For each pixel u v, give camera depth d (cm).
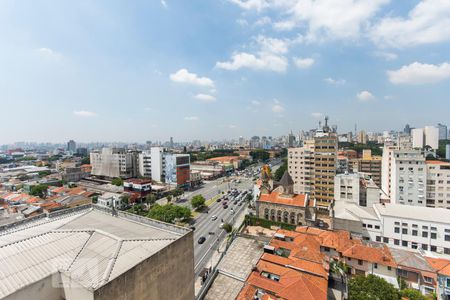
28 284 1741
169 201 9675
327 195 8825
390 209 5838
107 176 15088
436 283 3794
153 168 13888
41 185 10212
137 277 2002
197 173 13988
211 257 5228
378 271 4169
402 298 3316
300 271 3791
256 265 4003
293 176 10062
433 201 7131
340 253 4575
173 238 2642
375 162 11931
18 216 6331
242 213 8412
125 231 2750
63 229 2712
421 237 5225
